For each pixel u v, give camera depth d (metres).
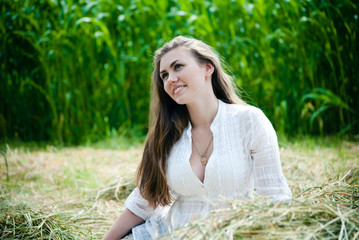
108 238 1.79
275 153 1.62
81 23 4.62
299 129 4.14
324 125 4.21
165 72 1.69
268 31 4.22
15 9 4.63
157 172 1.71
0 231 1.83
